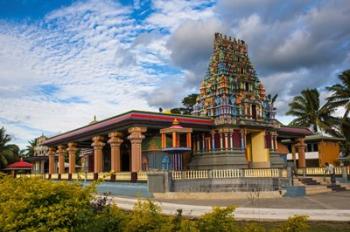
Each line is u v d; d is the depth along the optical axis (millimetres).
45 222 6508
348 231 11703
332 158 47375
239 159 32781
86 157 47500
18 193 6773
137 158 28484
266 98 36938
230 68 35188
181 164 30344
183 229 6891
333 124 53438
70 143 40656
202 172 25750
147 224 7039
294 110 56938
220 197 22984
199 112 36312
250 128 34250
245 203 20297
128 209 17781
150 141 32625
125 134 33656
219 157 32594
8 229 6207
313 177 34250
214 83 34969
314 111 55281
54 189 6910
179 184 24688
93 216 7102
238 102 34219
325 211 16422
